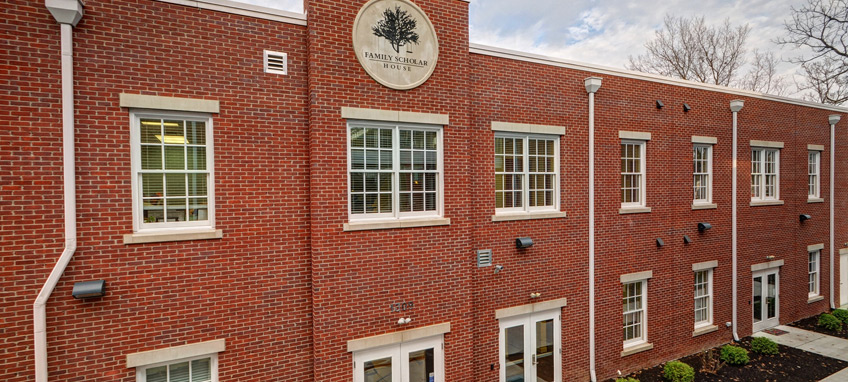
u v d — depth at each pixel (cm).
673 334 1135
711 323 1212
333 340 705
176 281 626
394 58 746
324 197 695
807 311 1477
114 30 588
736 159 1261
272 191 689
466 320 820
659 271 1109
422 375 789
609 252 1031
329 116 697
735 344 1238
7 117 536
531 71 927
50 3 533
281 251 697
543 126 938
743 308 1286
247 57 669
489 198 883
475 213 866
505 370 909
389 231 745
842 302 1605
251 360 679
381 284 739
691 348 1167
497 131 899
